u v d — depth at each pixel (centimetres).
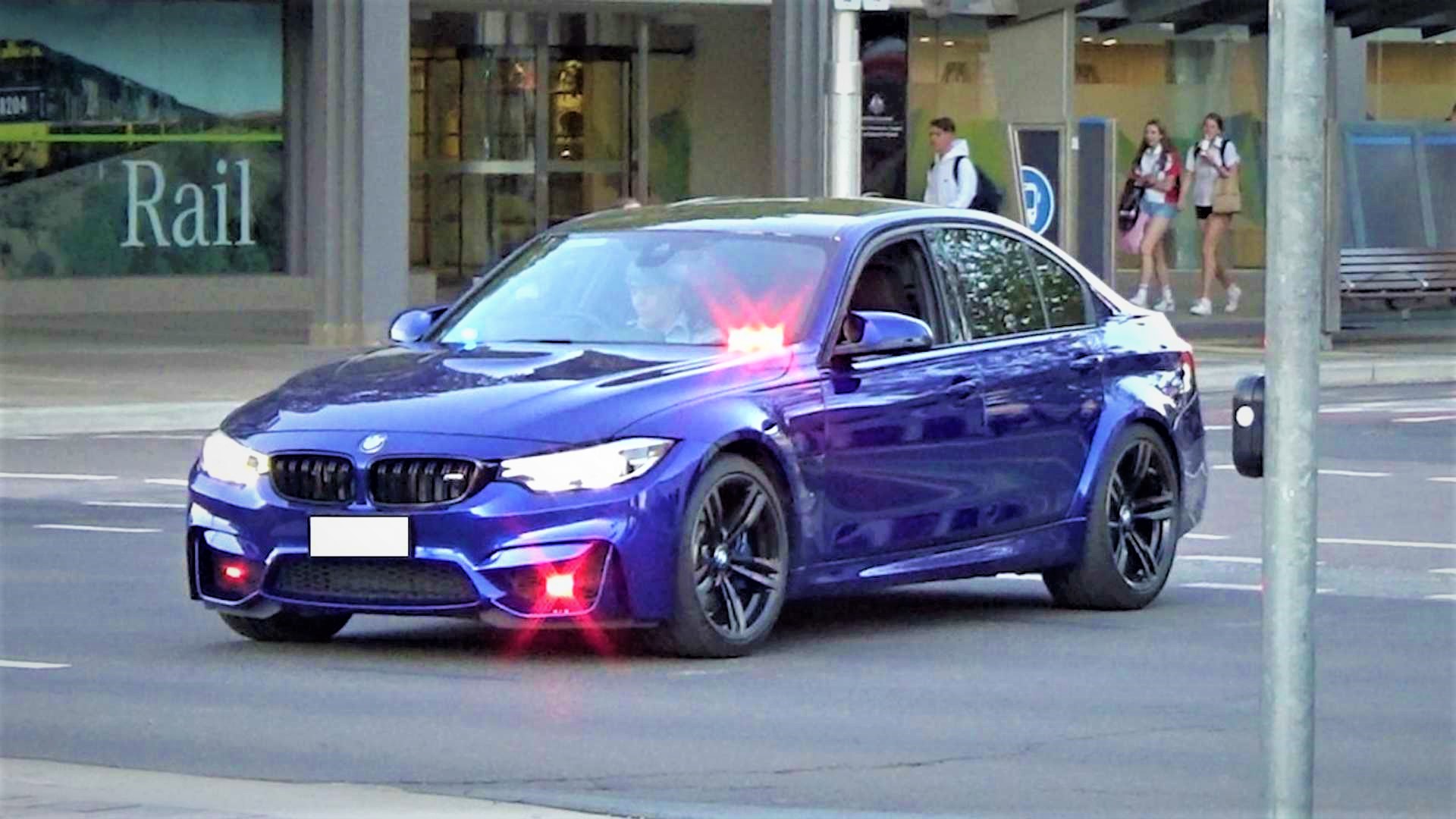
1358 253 4134
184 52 4025
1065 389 1486
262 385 2956
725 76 4625
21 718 1158
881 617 1492
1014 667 1314
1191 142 4412
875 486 1377
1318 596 1581
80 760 1066
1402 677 1295
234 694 1222
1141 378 1545
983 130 4109
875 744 1111
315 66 3500
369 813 955
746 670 1292
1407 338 3831
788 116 3497
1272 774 759
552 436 1259
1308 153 751
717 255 1435
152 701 1202
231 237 4072
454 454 1252
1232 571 1708
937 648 1372
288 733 1127
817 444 1345
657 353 1360
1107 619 1489
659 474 1265
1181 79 4406
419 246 4484
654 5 4391
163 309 4006
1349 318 4184
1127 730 1150
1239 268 4416
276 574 1287
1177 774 1054
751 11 4512
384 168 3491
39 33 3922
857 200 1520
